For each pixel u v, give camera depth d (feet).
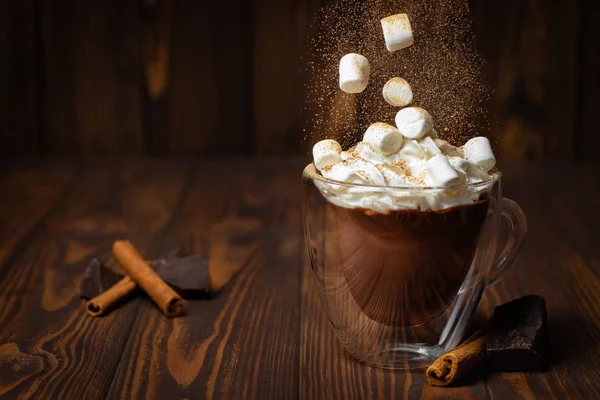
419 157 1.53
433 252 1.51
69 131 3.08
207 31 2.99
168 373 1.60
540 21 2.93
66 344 1.71
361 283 1.57
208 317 1.83
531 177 2.81
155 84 3.04
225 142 3.09
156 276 1.88
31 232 2.34
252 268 2.10
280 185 2.75
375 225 1.49
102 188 2.72
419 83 1.65
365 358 1.61
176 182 2.78
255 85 3.04
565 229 2.35
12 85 3.03
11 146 3.07
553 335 1.73
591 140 3.03
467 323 1.60
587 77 2.97
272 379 1.57
